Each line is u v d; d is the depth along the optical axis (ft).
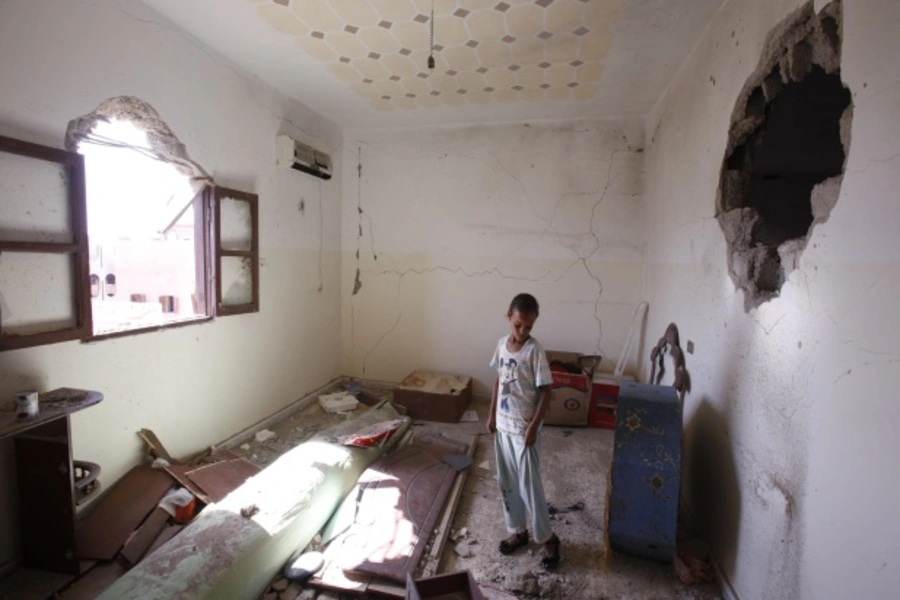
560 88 10.66
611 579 6.20
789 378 4.67
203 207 8.96
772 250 5.31
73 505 5.69
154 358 7.90
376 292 14.40
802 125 5.54
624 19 7.59
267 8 7.47
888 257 3.34
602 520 7.58
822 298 4.14
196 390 8.89
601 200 12.60
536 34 8.19
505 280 13.42
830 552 3.87
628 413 6.54
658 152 10.98
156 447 7.68
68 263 6.34
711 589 6.05
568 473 9.23
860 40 3.71
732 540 5.85
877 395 3.41
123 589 4.75
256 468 8.48
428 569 6.11
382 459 8.81
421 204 13.83
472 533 7.14
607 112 12.17
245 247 10.05
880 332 3.40
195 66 8.41
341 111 12.55
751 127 5.92
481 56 9.10
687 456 7.93
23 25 5.69
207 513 6.18
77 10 6.31
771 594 4.80
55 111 6.11
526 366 6.16
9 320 5.66
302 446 8.32
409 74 10.04
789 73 4.90
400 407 12.19
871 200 3.53
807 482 4.27
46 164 6.00
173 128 7.97
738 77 6.25
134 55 7.18
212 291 9.14
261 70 9.91
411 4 7.29
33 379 5.97
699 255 7.65
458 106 12.01
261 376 10.83
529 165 12.99
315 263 13.00
